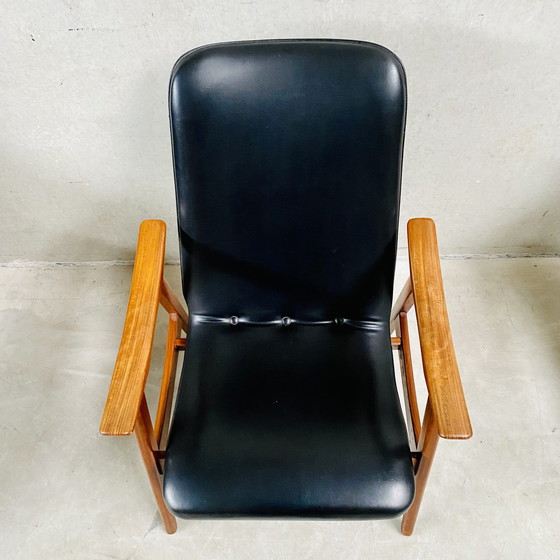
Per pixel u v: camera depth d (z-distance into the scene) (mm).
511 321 1545
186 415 937
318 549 1187
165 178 1365
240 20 1005
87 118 1201
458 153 1312
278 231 991
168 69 1093
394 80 824
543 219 1534
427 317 883
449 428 745
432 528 1205
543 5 982
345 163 904
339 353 1042
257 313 1101
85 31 1016
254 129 872
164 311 1588
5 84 1119
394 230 979
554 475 1272
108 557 1183
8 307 1604
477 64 1093
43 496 1261
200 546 1194
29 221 1523
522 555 1171
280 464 866
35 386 1441
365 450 881
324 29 1023
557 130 1250
